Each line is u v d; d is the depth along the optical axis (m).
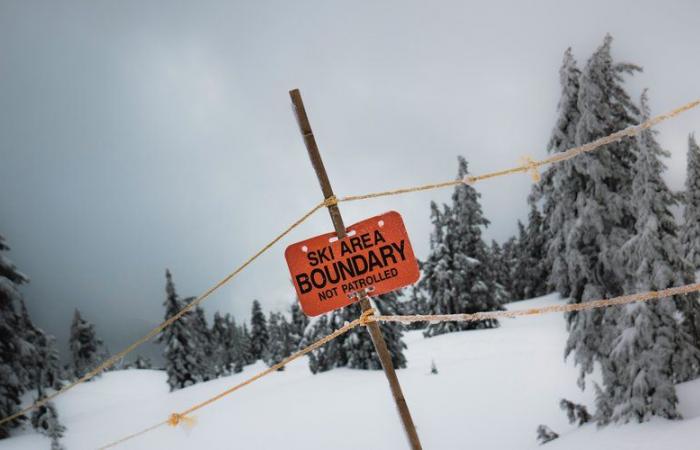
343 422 19.19
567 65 12.77
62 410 33.19
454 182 3.49
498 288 39.62
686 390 11.02
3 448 22.30
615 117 12.59
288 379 31.25
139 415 27.50
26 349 26.02
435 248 39.62
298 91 3.68
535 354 23.47
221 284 4.27
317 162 3.70
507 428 15.47
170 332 43.59
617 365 11.45
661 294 3.25
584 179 12.86
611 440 10.65
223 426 21.80
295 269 3.73
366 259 3.70
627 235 12.09
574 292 13.22
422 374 23.44
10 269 27.59
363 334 27.09
